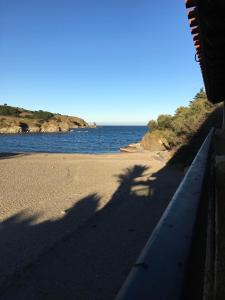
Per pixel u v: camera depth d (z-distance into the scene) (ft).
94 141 334.44
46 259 27.86
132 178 71.10
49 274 25.25
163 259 3.90
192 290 4.32
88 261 27.35
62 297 22.13
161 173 77.61
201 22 15.80
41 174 79.51
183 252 4.20
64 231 35.01
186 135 110.63
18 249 30.09
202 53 21.91
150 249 4.09
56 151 205.57
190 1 16.15
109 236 33.14
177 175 73.92
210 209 13.35
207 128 89.20
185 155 90.58
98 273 25.23
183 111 166.61
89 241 31.89
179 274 3.71
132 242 31.27
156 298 3.18
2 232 34.94
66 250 29.73
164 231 4.69
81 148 237.25
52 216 41.01
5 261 27.58
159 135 170.09
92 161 108.58
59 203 48.08
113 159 115.96
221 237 13.19
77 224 37.45
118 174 78.48
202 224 7.14
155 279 3.48
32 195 54.08
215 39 17.92
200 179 8.60
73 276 24.76
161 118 185.06
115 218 39.52
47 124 638.12
